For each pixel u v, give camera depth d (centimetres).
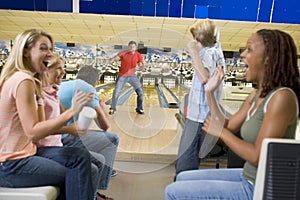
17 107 120
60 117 117
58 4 285
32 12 291
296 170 91
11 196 119
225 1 279
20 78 120
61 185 130
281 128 99
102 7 286
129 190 134
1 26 357
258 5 279
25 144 130
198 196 112
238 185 115
